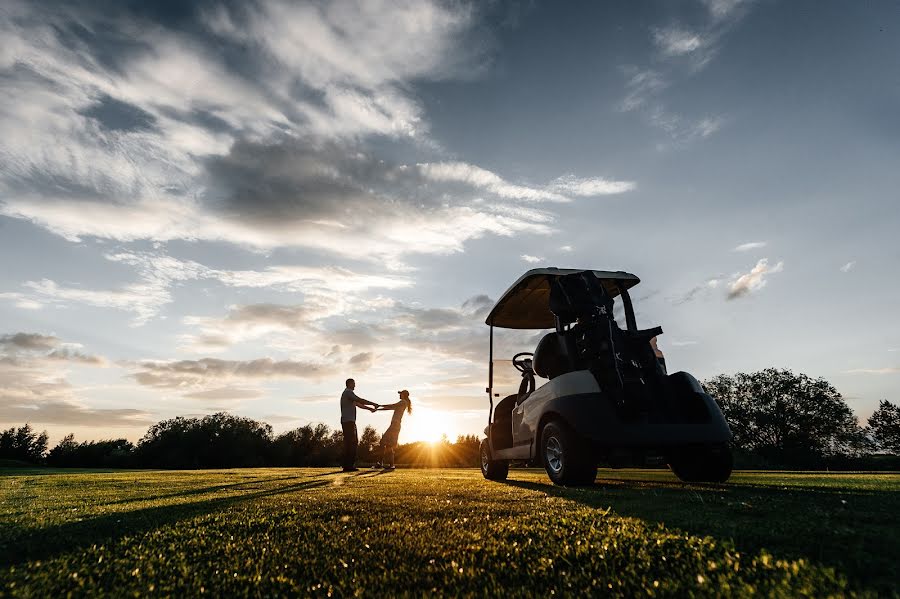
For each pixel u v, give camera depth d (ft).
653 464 17.62
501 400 23.11
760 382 139.54
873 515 8.16
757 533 6.54
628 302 20.12
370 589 4.57
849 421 131.03
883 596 4.11
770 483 16.67
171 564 5.54
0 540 7.05
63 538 7.09
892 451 165.78
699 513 8.55
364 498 11.28
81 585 4.83
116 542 6.70
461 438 81.56
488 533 6.79
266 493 13.44
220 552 6.02
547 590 4.47
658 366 17.70
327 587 4.62
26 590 4.68
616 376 16.05
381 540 6.43
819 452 130.41
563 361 18.52
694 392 16.94
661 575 4.85
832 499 10.77
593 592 4.42
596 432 15.31
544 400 17.66
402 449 88.22
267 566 5.36
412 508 9.38
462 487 14.94
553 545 6.04
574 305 17.87
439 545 6.12
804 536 6.35
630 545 5.95
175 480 22.02
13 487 18.25
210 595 4.51
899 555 5.38
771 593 4.18
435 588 4.57
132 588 4.73
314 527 7.44
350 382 36.47
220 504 10.66
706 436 15.65
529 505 9.82
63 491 15.96
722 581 4.51
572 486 15.67
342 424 36.06
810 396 133.18
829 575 4.60
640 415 15.89
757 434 136.05
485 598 4.31
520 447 19.62
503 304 23.73
